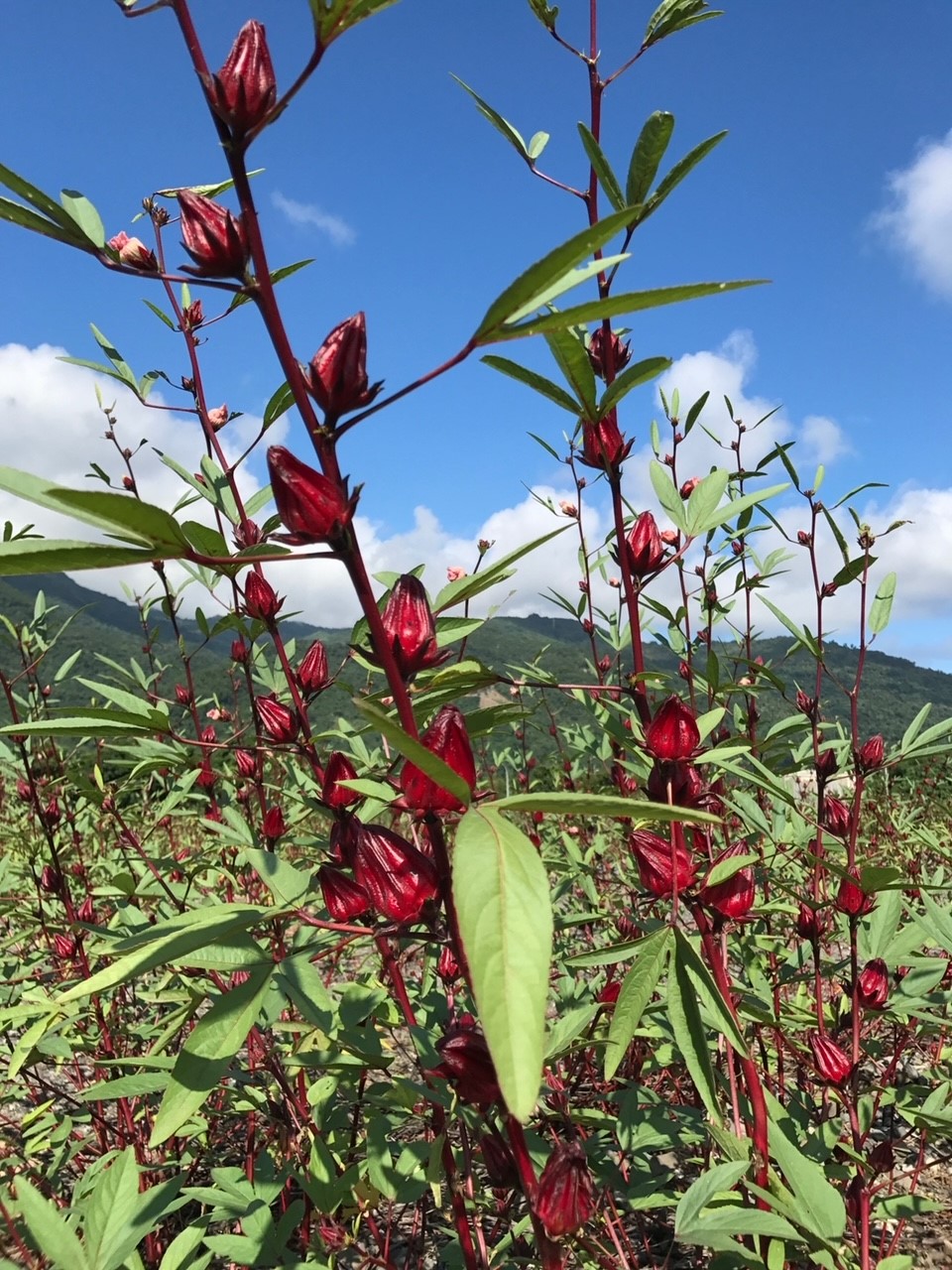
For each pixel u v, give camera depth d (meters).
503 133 0.76
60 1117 1.07
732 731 1.23
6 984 1.16
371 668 0.72
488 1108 0.54
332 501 0.46
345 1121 0.85
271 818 1.00
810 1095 1.01
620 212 0.38
